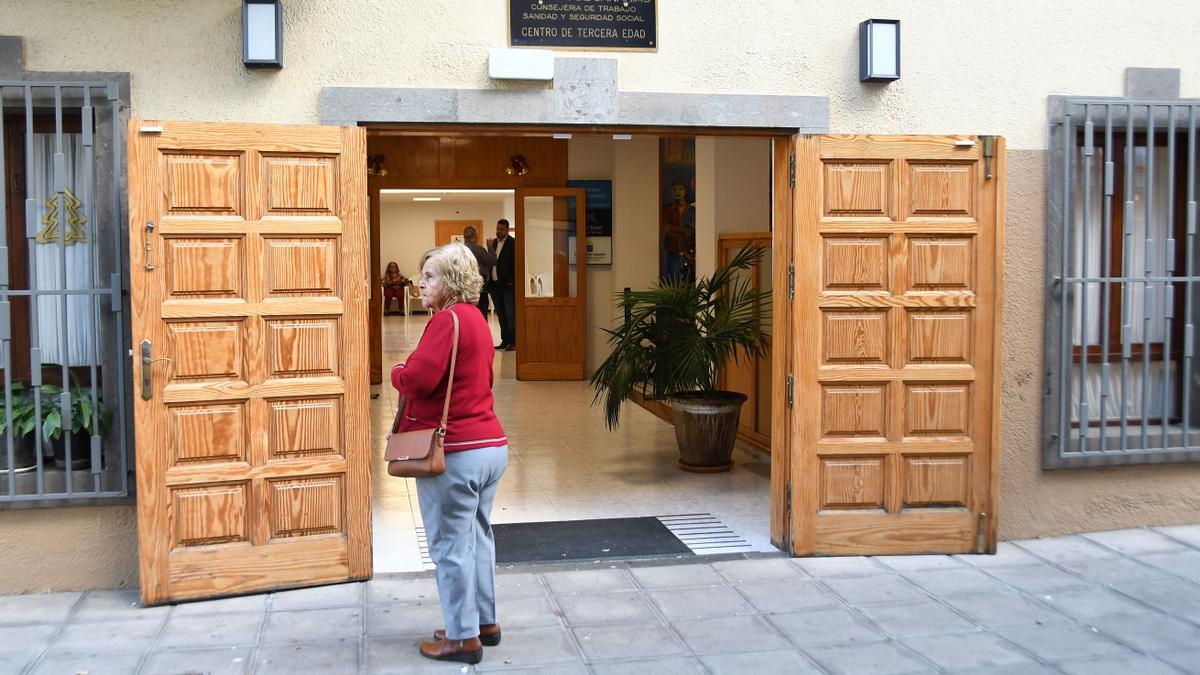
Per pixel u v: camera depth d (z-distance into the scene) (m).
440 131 4.89
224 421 4.45
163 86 4.53
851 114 5.14
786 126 5.04
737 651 3.97
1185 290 5.62
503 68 4.75
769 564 5.03
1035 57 5.33
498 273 14.41
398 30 4.73
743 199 7.92
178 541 4.43
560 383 11.84
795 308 5.02
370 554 4.71
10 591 4.54
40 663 3.81
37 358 4.41
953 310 5.12
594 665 3.83
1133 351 5.68
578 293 11.96
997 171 5.08
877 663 3.86
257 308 4.46
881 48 5.05
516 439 8.38
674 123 4.95
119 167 4.47
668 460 7.54
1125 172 5.41
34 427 4.51
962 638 4.11
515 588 4.68
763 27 5.04
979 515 5.19
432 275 3.80
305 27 4.64
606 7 4.91
